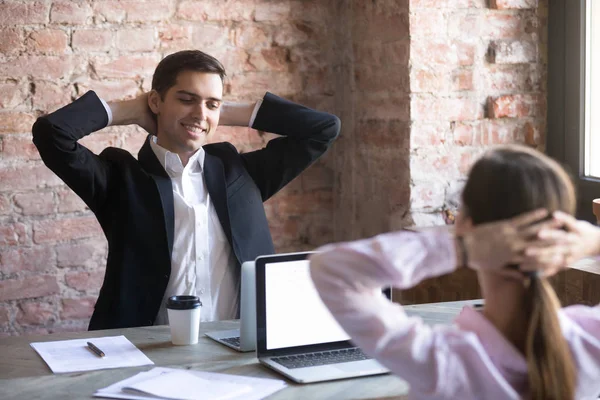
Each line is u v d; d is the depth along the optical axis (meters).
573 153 2.87
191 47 3.07
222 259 2.28
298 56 3.21
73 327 3.02
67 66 2.92
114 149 2.34
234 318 2.28
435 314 2.06
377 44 3.01
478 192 1.03
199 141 2.27
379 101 3.03
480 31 2.90
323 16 3.23
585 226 1.01
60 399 1.49
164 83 2.26
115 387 1.54
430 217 2.91
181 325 1.84
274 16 3.16
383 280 0.98
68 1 2.90
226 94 3.13
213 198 2.29
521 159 1.04
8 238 2.91
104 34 2.96
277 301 1.74
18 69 2.87
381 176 3.05
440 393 0.98
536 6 2.95
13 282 2.93
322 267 0.99
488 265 0.98
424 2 2.83
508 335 1.05
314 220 3.34
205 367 1.69
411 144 2.86
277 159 2.47
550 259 0.97
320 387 1.56
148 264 2.20
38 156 2.92
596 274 2.17
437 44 2.86
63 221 2.97
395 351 0.98
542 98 2.99
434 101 2.88
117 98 2.99
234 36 3.12
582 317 1.11
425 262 0.98
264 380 1.59
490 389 0.99
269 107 2.48
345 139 3.27
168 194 2.23
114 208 2.24
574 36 2.83
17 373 1.64
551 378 0.99
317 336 1.78
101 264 3.04
